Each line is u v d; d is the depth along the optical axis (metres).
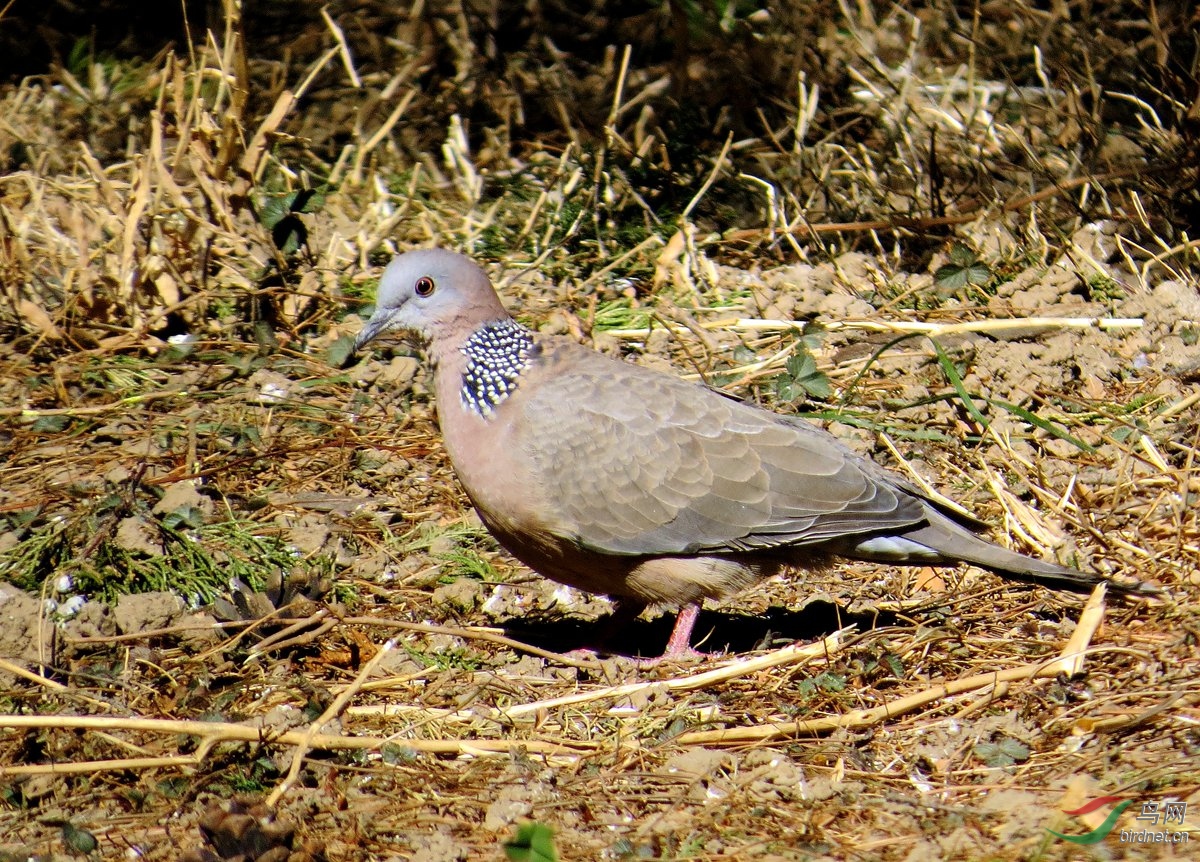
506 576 10.30
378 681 8.86
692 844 7.18
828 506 8.91
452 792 7.84
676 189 15.79
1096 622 8.59
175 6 19.28
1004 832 7.08
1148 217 14.61
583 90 18.05
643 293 14.28
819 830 7.28
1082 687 8.35
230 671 9.00
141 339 12.84
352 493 11.11
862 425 11.51
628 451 8.95
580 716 8.52
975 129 16.28
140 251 13.14
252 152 13.09
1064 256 14.02
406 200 15.22
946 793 7.60
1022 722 8.06
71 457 11.36
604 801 7.63
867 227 14.70
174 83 13.06
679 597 9.18
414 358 12.66
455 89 17.80
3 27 18.78
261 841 7.09
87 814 7.71
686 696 8.66
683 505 8.93
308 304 13.48
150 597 9.33
